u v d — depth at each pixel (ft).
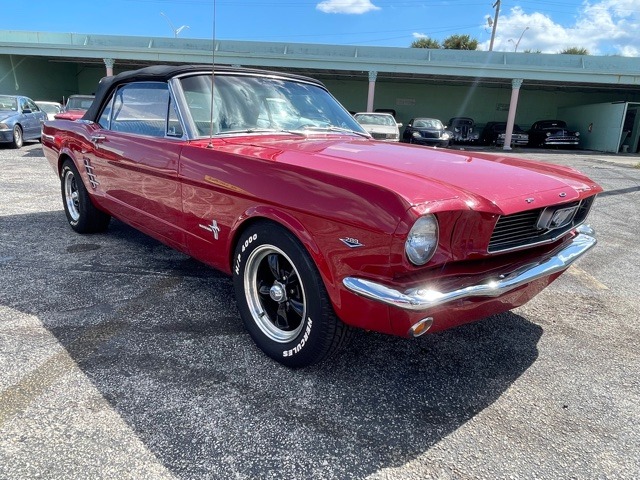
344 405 7.07
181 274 11.94
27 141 46.65
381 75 77.82
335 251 6.46
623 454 6.29
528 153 64.34
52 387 7.13
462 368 8.26
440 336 9.39
